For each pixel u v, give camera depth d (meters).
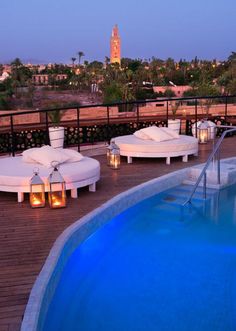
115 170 6.41
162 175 6.01
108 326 2.90
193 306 3.15
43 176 4.74
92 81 65.88
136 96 49.09
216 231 4.64
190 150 6.96
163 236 4.55
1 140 8.98
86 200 4.88
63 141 8.59
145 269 3.81
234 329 2.84
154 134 7.17
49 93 63.50
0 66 86.31
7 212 4.51
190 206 5.35
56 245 3.52
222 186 5.88
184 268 3.81
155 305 3.18
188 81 63.97
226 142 8.80
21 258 3.33
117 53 136.88
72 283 3.54
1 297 2.73
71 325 2.93
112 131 10.38
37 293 2.73
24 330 2.30
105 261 3.98
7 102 45.47
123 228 4.80
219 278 3.62
